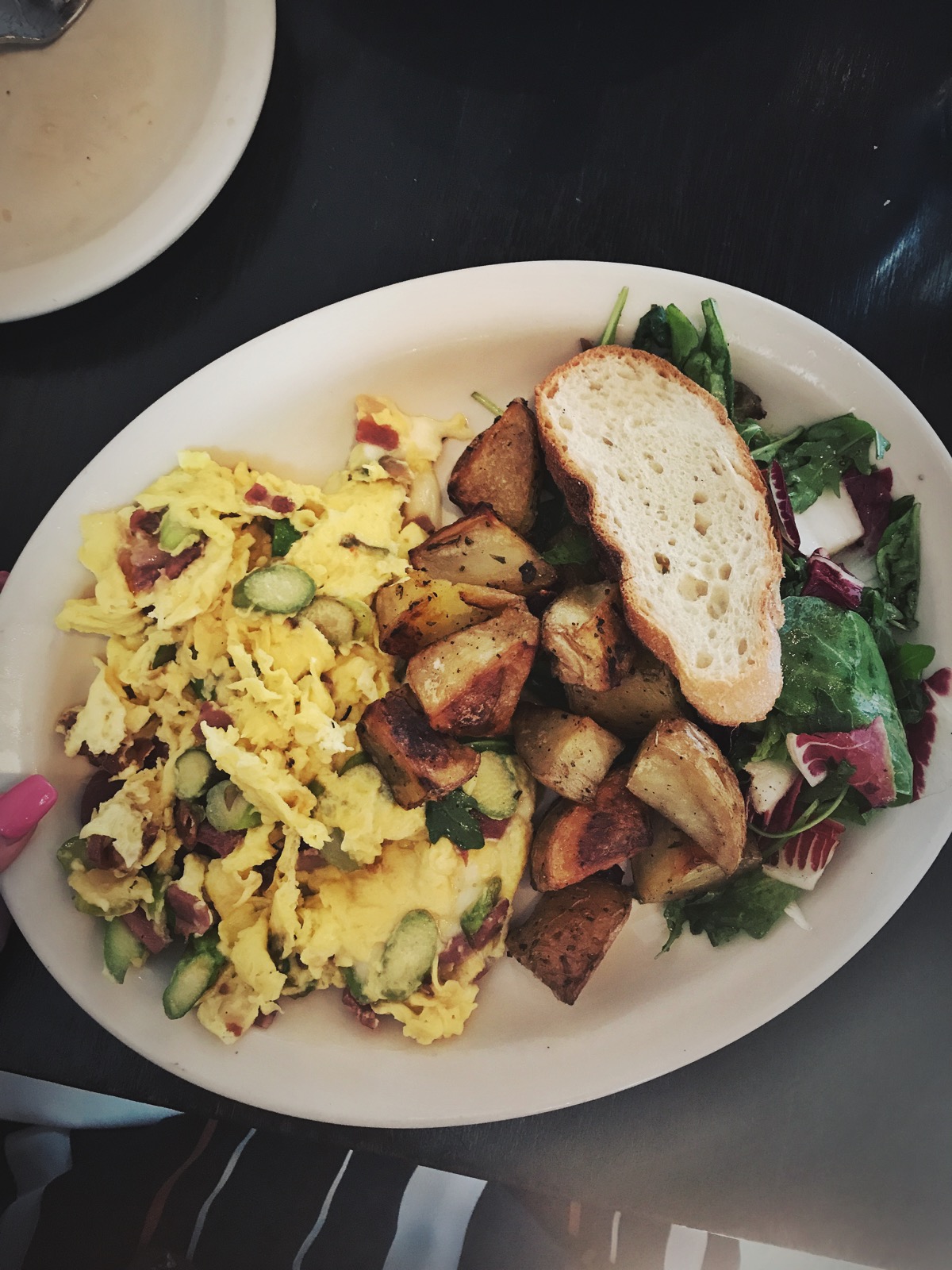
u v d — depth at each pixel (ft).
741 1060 1.14
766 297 1.10
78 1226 1.10
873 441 1.05
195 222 1.10
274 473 1.08
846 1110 1.14
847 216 1.10
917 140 1.10
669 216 1.10
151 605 1.03
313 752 1.04
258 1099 1.03
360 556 1.05
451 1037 1.07
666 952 1.09
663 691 1.01
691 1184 1.13
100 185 1.04
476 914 1.06
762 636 0.99
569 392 1.01
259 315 1.10
